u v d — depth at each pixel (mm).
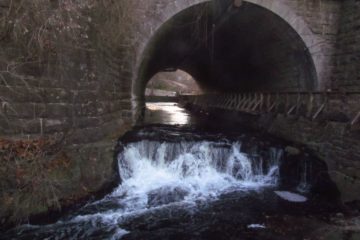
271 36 14055
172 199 8336
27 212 6273
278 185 9977
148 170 9641
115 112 10781
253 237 6289
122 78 11648
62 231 6270
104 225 6633
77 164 7473
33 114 6777
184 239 6160
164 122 18578
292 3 12266
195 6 11773
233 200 8445
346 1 12242
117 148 9172
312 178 9469
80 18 7809
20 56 6441
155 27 11531
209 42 17562
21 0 6188
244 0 11711
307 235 6398
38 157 6590
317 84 12914
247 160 10523
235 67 21312
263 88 19047
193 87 51031
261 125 14648
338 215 7516
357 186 7902
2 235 5875
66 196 7027
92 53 8406
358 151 7988
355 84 11531
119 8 9688
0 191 5934
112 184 8391
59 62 7250
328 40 12750
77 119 7848
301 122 11188
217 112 24922
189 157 10141
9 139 6297
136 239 6102
